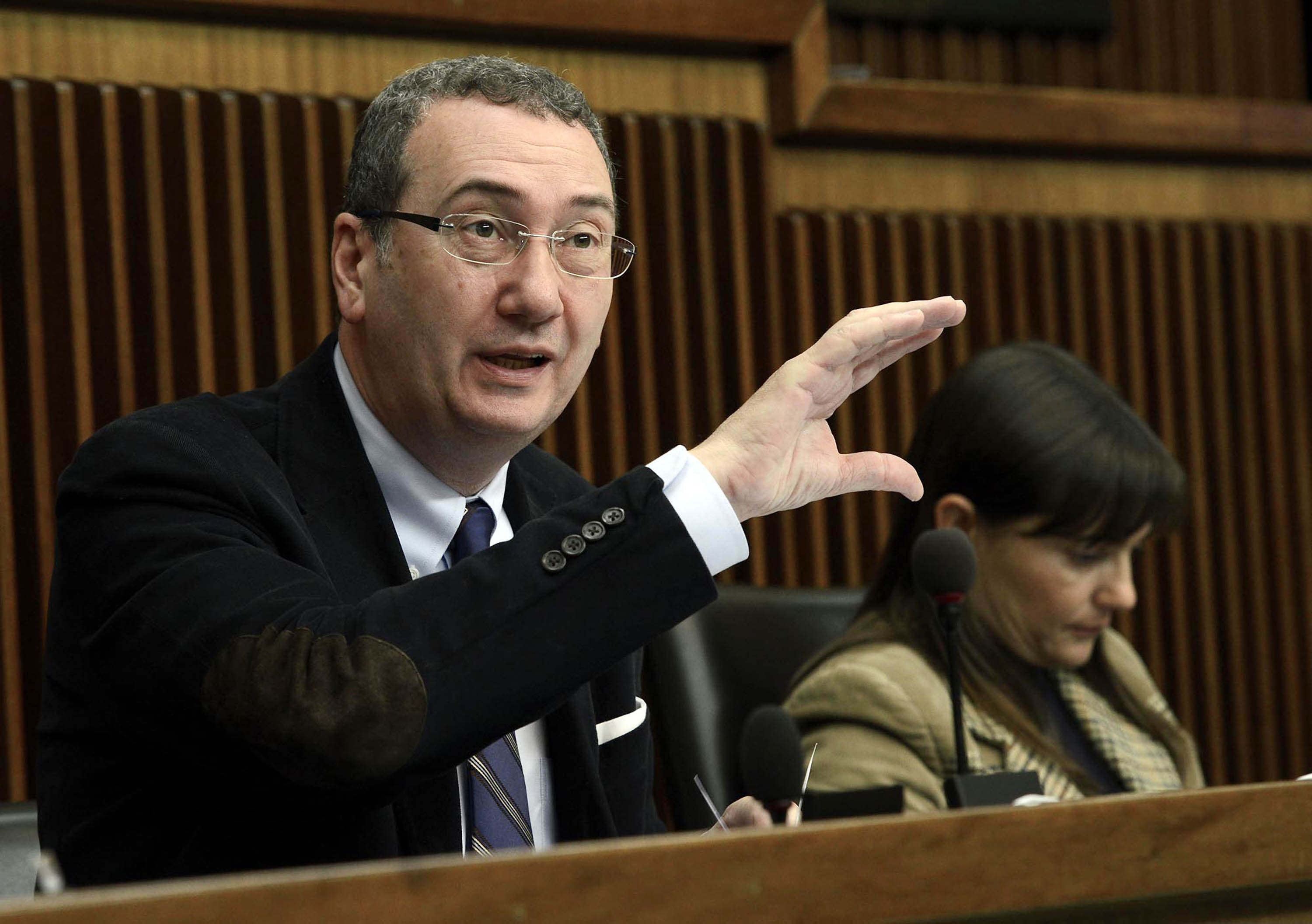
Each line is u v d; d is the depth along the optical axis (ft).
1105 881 12.48
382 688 15.84
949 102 52.24
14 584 40.98
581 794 21.56
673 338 49.49
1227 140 56.34
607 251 21.71
